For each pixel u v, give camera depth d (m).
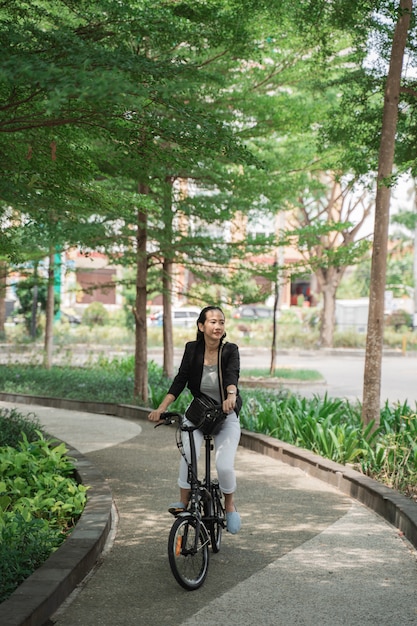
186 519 5.40
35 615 4.54
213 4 8.84
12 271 19.52
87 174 7.91
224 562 6.02
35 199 8.02
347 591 5.36
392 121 10.44
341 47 13.99
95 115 6.72
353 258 17.44
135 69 5.64
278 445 10.79
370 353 10.69
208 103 13.80
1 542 5.55
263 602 5.14
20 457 8.19
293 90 16.80
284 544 6.55
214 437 5.94
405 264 64.81
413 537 6.52
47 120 6.76
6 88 6.61
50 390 19.05
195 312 50.69
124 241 15.97
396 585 5.50
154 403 15.57
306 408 13.02
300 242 16.89
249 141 15.95
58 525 6.78
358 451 9.76
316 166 16.30
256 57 12.25
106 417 15.33
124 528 7.06
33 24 5.97
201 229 16.95
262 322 46.62
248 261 17.53
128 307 40.88
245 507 7.91
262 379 23.33
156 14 7.02
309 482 9.20
